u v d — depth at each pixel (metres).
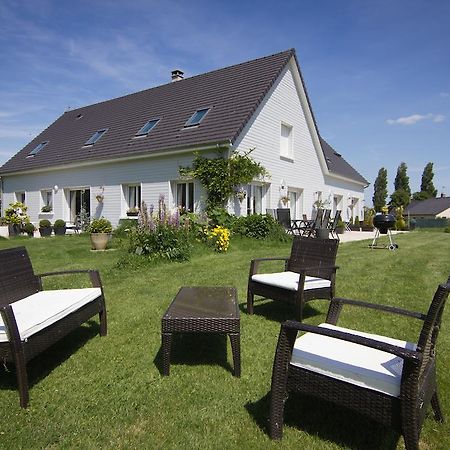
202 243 8.54
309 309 4.08
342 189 18.94
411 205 46.53
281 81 12.92
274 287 3.59
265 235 10.32
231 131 10.61
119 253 8.19
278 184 13.05
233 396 2.25
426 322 1.69
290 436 1.89
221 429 1.94
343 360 1.74
